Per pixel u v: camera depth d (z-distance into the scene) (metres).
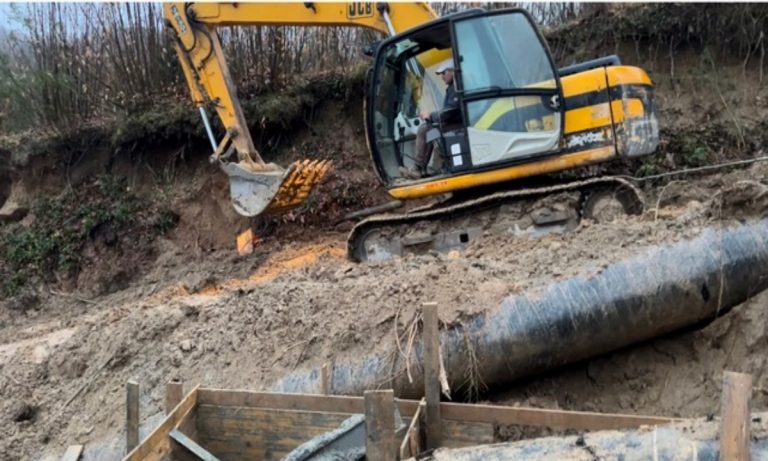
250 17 8.24
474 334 4.74
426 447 4.04
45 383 6.05
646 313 4.73
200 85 8.50
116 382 5.70
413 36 7.32
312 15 8.18
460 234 7.15
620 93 6.82
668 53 10.07
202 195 10.55
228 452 4.20
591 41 10.38
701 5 9.75
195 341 5.71
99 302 9.67
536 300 4.79
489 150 7.02
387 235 7.46
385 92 7.79
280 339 5.35
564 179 7.57
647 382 5.04
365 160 10.74
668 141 9.52
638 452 2.92
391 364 4.82
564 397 5.04
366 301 5.26
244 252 9.73
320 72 11.24
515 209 6.95
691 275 4.71
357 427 3.61
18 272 10.44
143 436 5.03
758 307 5.12
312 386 4.96
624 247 5.09
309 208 10.31
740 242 4.77
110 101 11.06
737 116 9.58
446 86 7.66
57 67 11.06
